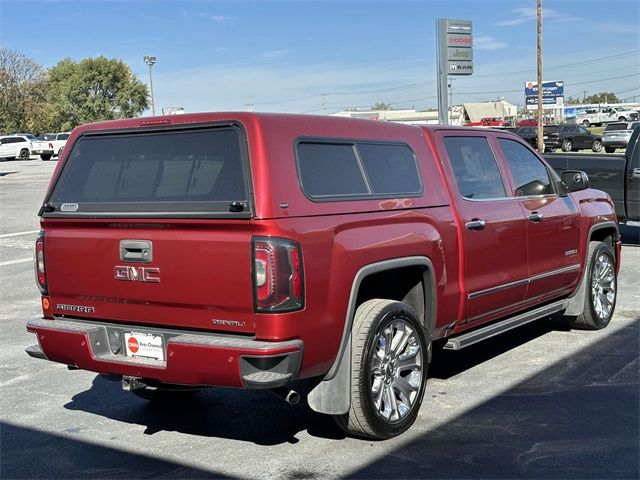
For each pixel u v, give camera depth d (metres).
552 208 6.66
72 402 5.80
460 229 5.43
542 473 4.25
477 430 4.94
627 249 13.27
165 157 4.52
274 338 4.02
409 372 4.98
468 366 6.45
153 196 4.46
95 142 4.89
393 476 4.25
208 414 5.47
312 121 4.53
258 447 4.77
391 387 4.78
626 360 6.53
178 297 4.28
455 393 5.71
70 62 101.19
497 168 6.15
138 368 4.41
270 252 3.99
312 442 4.83
